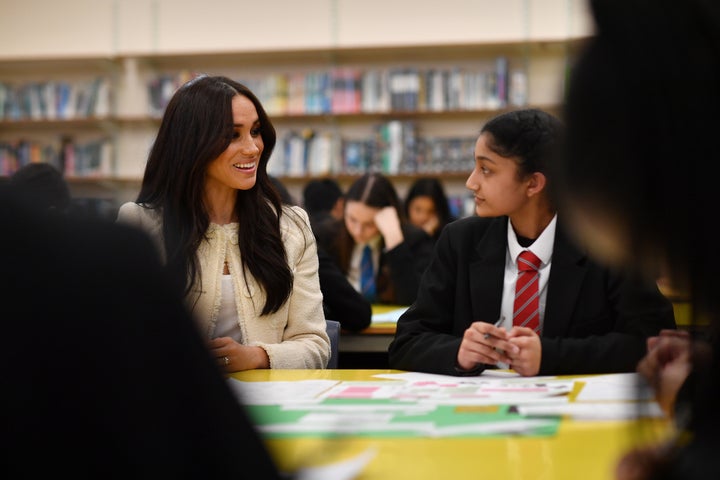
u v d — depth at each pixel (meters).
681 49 0.60
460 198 6.26
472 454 0.88
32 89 6.73
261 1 6.80
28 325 0.44
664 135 0.61
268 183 2.05
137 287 0.47
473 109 6.18
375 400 1.22
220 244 1.95
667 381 0.90
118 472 0.45
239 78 6.69
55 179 2.95
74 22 6.97
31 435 0.44
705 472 0.62
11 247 0.45
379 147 6.27
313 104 6.37
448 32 6.58
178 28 6.89
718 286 0.63
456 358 1.56
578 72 0.65
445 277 1.89
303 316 2.01
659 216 0.64
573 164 0.65
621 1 0.63
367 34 6.69
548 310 1.76
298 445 0.94
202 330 0.51
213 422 0.49
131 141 6.86
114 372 0.45
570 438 0.94
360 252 3.42
